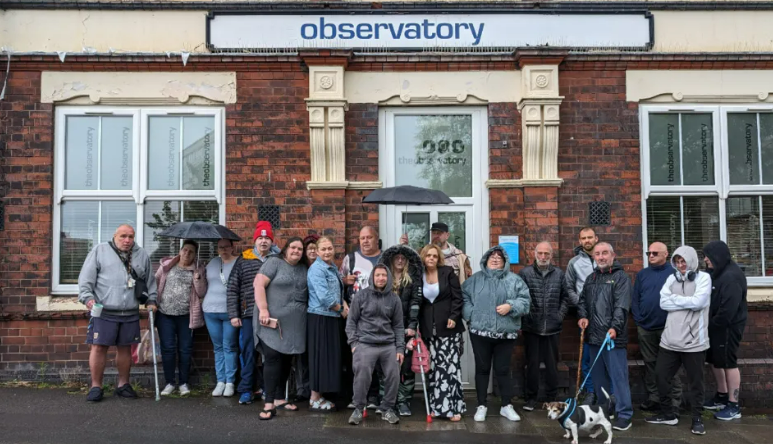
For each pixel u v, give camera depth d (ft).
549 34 26.05
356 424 20.90
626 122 26.04
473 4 25.93
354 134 25.84
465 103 26.05
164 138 26.08
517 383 25.03
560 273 23.50
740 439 20.65
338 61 25.27
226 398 23.61
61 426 19.93
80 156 25.89
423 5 25.91
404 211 26.03
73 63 25.57
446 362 21.88
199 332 25.20
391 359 20.99
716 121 26.37
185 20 25.96
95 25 25.82
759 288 26.07
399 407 22.39
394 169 26.21
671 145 26.35
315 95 25.32
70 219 25.77
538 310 23.15
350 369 23.44
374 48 25.84
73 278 25.63
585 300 22.44
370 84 25.94
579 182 25.84
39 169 25.44
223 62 25.64
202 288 24.12
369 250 23.09
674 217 26.21
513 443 19.62
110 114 25.93
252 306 23.07
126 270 22.85
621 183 25.91
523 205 25.59
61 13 25.79
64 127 25.79
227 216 25.55
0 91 25.43
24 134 25.45
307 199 25.57
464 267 24.04
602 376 22.08
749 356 25.48
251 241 25.52
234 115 25.80
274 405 21.47
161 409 21.99
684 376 24.98
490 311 21.84
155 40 25.91
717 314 22.22
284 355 21.99
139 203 25.76
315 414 21.90
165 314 23.90
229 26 25.81
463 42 25.98
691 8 26.37
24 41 25.63
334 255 25.32
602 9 26.04
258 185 25.64
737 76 26.32
